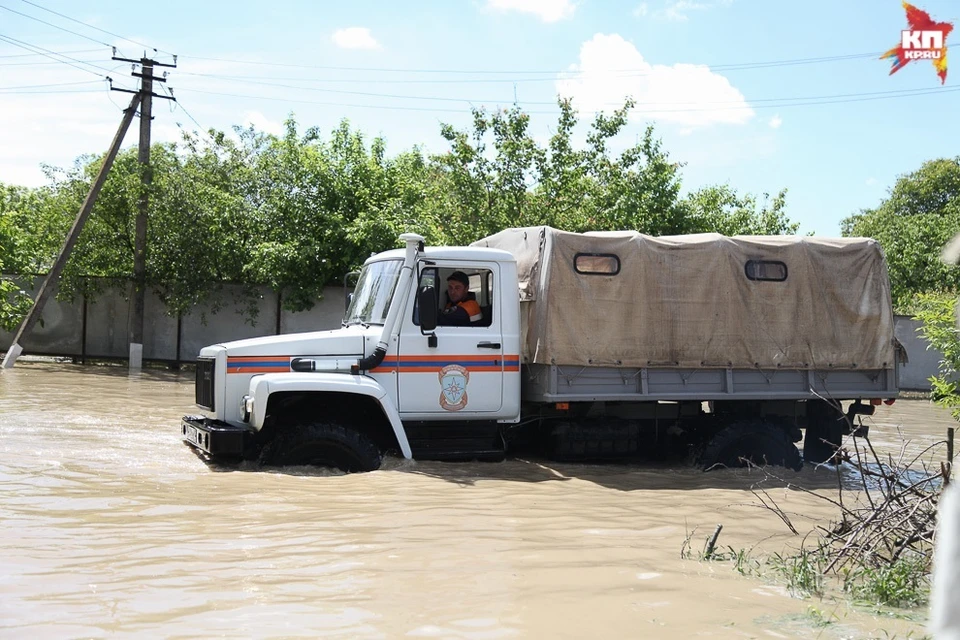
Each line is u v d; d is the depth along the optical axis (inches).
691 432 366.6
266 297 907.4
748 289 353.4
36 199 1090.1
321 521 225.3
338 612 150.9
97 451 324.8
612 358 335.0
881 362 368.2
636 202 844.6
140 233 876.0
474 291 334.6
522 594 164.7
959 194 1621.6
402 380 317.4
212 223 891.4
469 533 217.6
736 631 147.0
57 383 636.1
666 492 299.1
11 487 255.9
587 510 259.0
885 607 166.6
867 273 369.4
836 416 368.8
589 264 335.9
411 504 252.5
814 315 360.8
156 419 432.1
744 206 1064.2
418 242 321.1
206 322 900.6
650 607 158.9
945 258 45.6
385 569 180.2
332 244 878.4
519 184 842.8
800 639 143.9
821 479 345.4
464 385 324.5
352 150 947.3
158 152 938.1
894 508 219.8
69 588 161.9
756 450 355.9
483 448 332.2
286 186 905.5
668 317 342.6
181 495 252.2
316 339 314.0
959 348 299.7
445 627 144.0
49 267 948.6
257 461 305.4
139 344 861.2
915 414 645.9
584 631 143.9
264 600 157.0
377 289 334.6
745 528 242.8
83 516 223.3
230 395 305.0
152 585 165.0
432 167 1034.1
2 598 154.8
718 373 350.6
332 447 299.4
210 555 188.4
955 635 41.5
